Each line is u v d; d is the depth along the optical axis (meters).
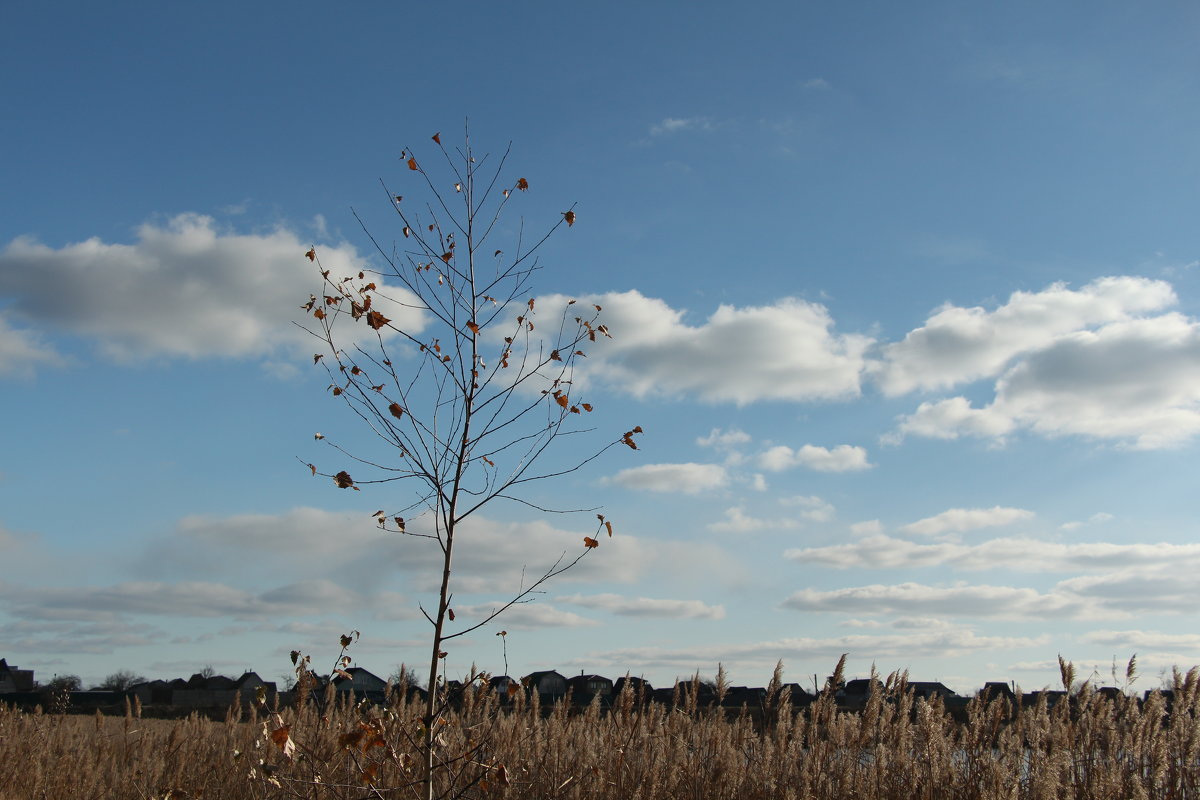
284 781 6.86
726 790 10.78
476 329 6.66
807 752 11.20
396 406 6.48
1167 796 9.68
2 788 12.45
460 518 6.49
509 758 10.16
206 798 10.84
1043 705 10.49
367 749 6.18
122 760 14.42
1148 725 10.05
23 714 16.33
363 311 6.45
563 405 6.63
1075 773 9.98
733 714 12.77
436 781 7.38
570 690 12.73
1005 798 9.08
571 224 6.88
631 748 11.45
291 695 9.48
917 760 10.51
